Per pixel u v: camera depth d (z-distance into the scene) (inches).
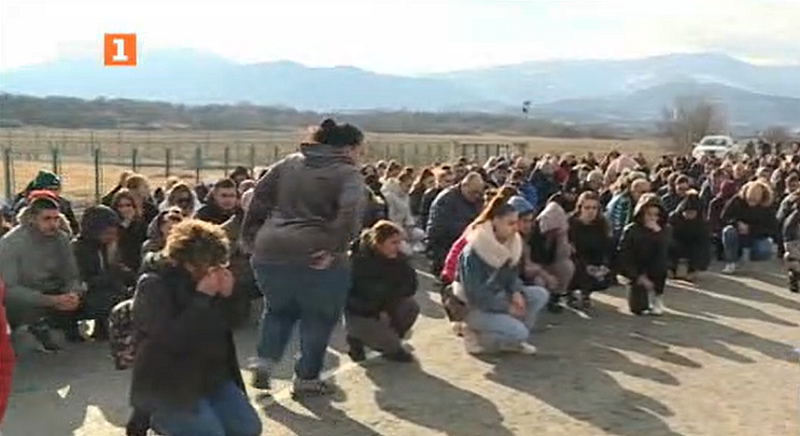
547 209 430.3
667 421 273.0
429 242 498.6
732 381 318.0
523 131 5698.8
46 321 343.9
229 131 4227.4
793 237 513.7
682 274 539.5
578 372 324.5
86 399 286.2
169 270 202.7
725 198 648.4
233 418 207.3
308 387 286.7
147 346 201.5
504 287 347.3
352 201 268.4
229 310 207.0
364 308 327.9
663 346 368.2
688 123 2847.0
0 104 4008.4
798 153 1243.2
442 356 342.6
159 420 202.7
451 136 4630.9
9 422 263.4
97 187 915.4
